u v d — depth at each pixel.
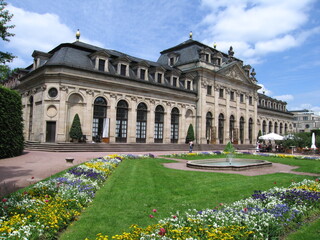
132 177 14.30
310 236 6.56
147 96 38.56
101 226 7.03
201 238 5.78
